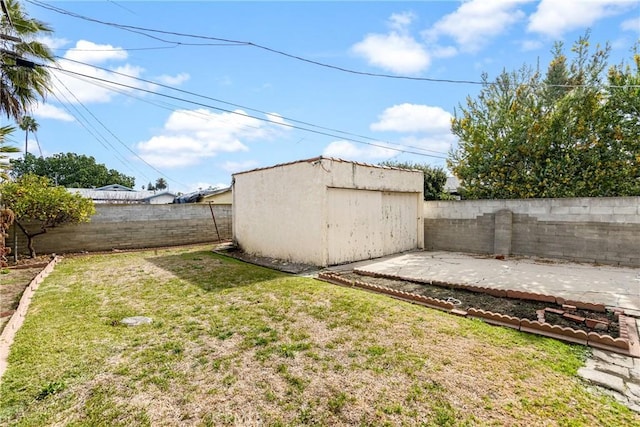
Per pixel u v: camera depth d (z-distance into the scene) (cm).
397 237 951
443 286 561
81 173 3997
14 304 486
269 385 260
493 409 223
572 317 390
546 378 262
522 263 756
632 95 828
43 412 229
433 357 300
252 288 563
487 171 1101
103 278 656
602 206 723
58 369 288
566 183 938
